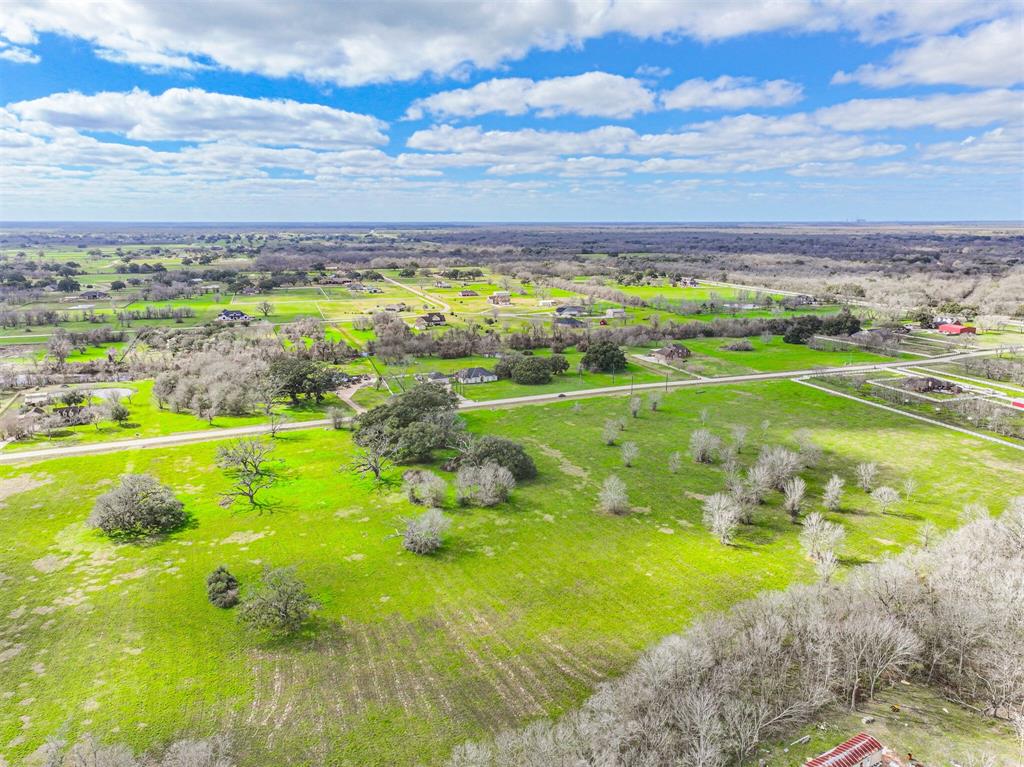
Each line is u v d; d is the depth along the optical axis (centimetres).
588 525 8919
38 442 12238
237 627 6644
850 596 6019
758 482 9712
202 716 5388
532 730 4822
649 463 11244
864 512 9169
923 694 5331
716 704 4728
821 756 4409
